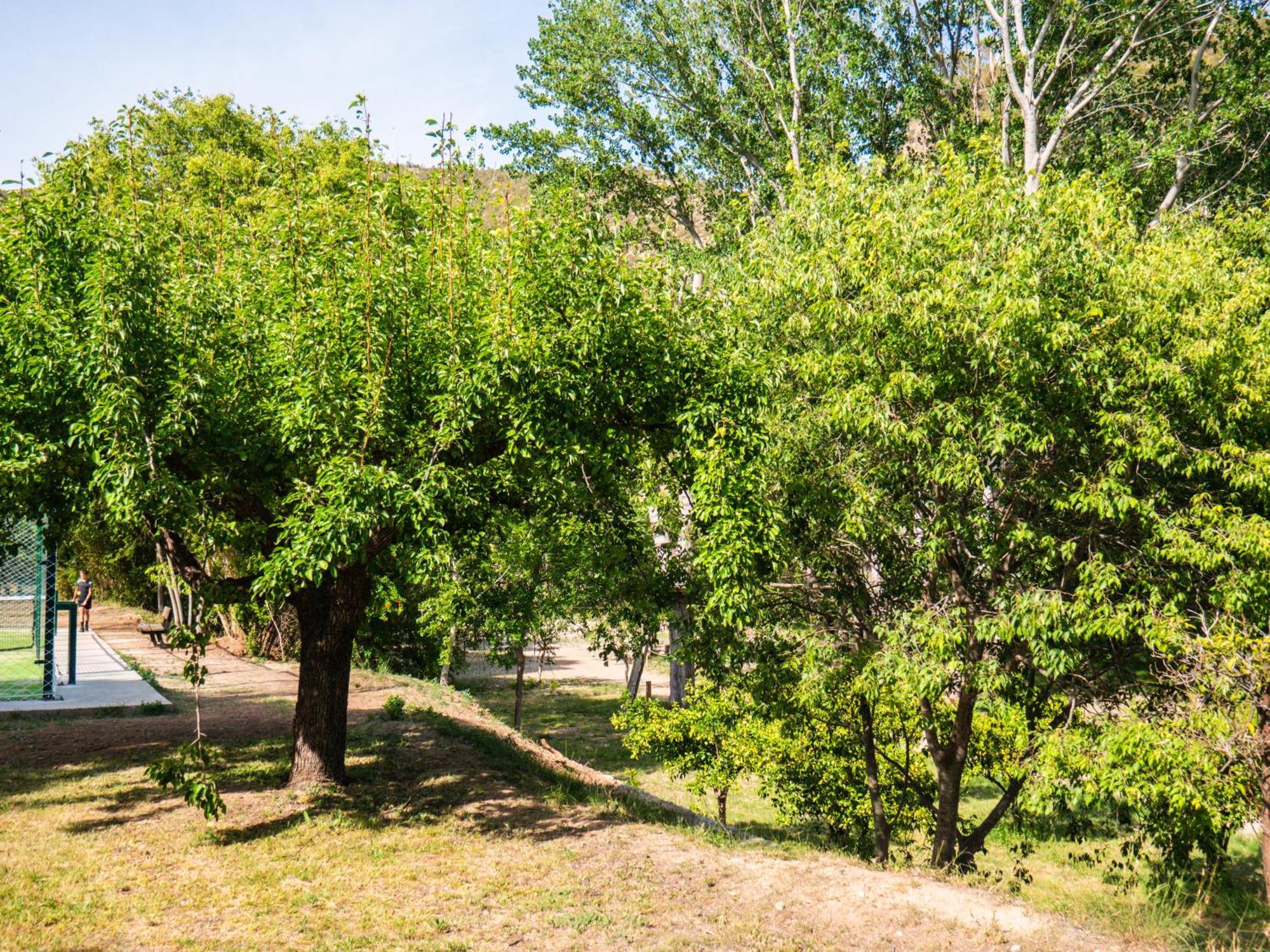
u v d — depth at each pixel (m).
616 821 9.94
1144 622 9.10
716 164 27.25
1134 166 22.09
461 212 9.70
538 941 6.70
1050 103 24.42
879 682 10.50
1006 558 11.24
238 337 9.30
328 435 8.40
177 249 9.95
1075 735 9.56
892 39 25.50
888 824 13.64
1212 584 9.90
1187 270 9.90
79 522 10.37
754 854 8.92
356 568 10.23
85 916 6.74
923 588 11.90
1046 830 13.39
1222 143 23.05
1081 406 10.05
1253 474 8.92
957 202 10.88
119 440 7.94
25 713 13.51
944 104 24.89
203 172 23.86
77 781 10.21
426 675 25.44
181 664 21.08
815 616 12.78
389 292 8.66
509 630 19.52
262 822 9.09
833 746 13.97
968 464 9.59
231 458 9.15
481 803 10.27
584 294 8.83
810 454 11.27
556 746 23.39
